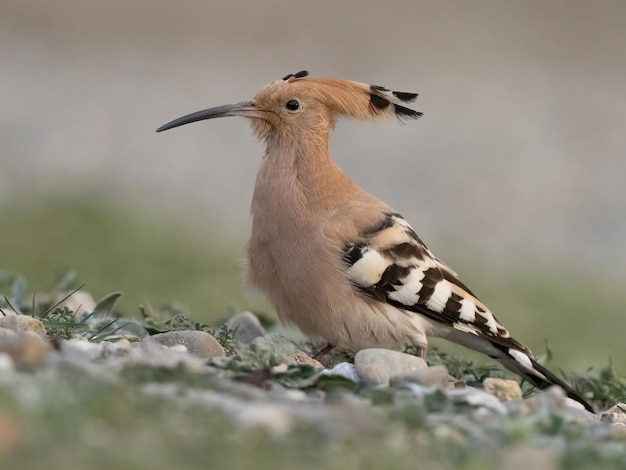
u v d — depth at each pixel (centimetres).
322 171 1024
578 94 3728
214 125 3225
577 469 609
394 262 994
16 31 4041
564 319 1889
